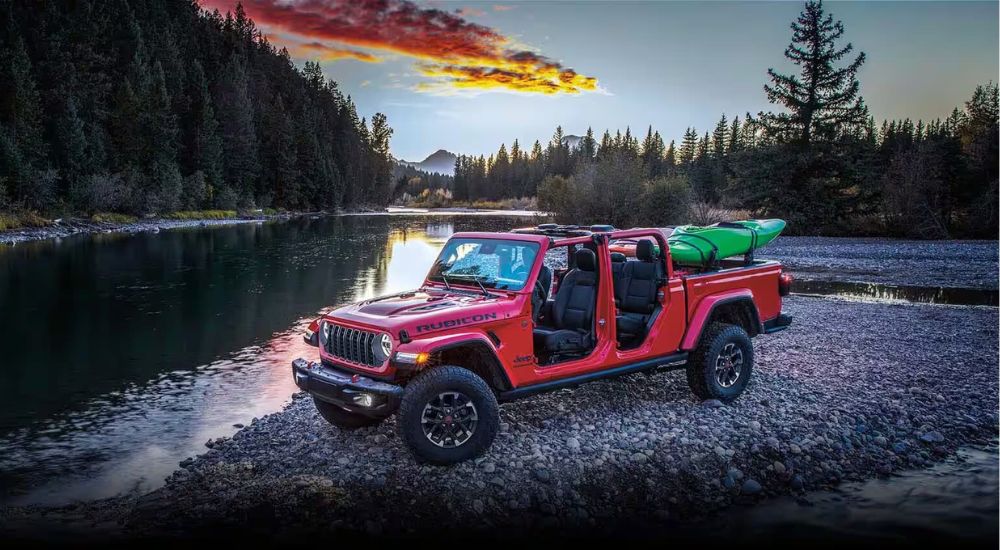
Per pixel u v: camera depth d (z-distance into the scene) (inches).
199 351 419.8
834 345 397.4
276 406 306.7
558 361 253.6
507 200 5871.1
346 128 4940.9
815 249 1114.7
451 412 213.3
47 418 290.8
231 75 3427.7
